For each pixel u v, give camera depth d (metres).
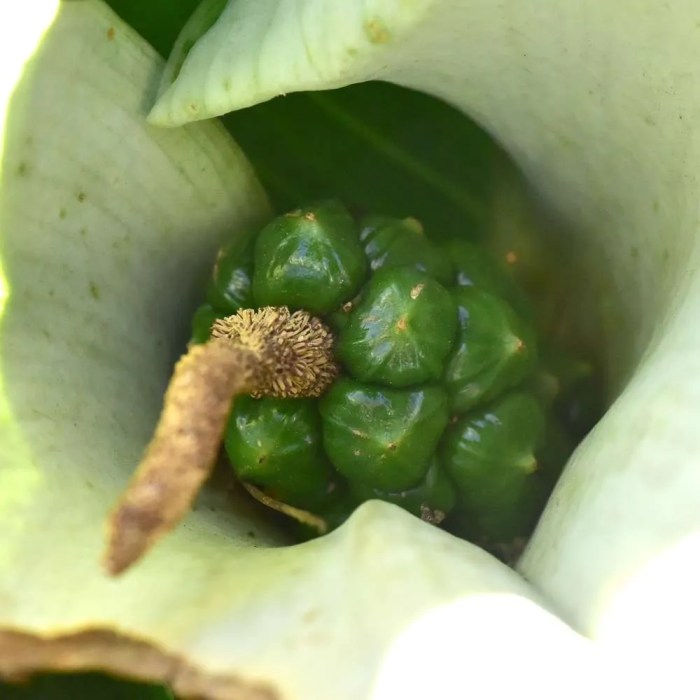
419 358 0.14
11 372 0.13
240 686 0.12
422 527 0.13
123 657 0.12
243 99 0.13
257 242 0.14
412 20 0.13
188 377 0.12
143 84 0.14
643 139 0.14
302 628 0.12
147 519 0.11
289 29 0.13
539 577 0.13
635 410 0.12
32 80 0.14
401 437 0.14
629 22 0.13
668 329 0.13
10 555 0.12
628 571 0.12
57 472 0.13
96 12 0.14
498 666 0.11
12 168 0.14
